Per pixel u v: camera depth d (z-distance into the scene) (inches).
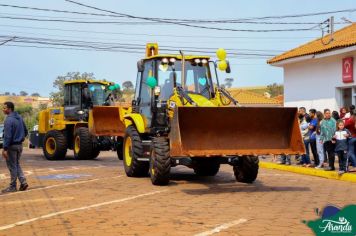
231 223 268.7
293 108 379.6
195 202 336.2
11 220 287.6
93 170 562.9
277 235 243.0
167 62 439.8
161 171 408.8
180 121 371.6
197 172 503.5
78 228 262.4
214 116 373.7
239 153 367.2
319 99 761.0
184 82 442.6
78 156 735.1
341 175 467.2
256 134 388.2
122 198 354.0
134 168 471.8
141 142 466.6
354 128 497.4
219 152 363.6
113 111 638.5
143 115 466.3
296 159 614.9
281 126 388.8
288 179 473.7
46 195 374.6
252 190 394.9
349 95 709.9
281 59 807.1
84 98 750.5
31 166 622.5
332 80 729.6
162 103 428.8
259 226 261.6
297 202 335.9
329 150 500.4
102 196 364.2
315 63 768.3
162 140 415.5
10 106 399.5
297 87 815.1
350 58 683.4
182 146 366.9
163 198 353.4
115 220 279.6
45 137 769.6
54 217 291.6
